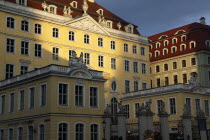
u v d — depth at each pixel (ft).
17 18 199.52
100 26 237.66
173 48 311.27
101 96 157.99
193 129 170.60
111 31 246.88
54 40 213.46
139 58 261.24
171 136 186.80
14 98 162.91
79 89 150.41
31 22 205.36
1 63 189.67
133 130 170.09
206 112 215.72
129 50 255.91
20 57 197.88
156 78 319.06
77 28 225.15
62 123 140.56
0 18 192.65
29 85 153.58
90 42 231.91
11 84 164.96
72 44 221.46
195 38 295.07
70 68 148.46
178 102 201.57
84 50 227.20
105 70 236.63
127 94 234.58
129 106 230.48
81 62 153.58
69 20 220.84
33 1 214.28
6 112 167.84
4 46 192.24
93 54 231.91
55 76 141.79
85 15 229.86
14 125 159.53
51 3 222.69
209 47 291.58
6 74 191.52
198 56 286.05
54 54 213.25
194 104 208.23
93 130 151.64
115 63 245.04
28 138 148.66
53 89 139.95
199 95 213.25
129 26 260.62
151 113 158.30
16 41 197.57
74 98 147.02
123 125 157.17
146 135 149.18
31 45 203.72
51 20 212.43
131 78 251.60
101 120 155.33
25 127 151.33
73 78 148.05
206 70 283.59
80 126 147.23
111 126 159.43
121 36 250.57
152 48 332.39
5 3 194.90
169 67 309.42
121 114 158.20
